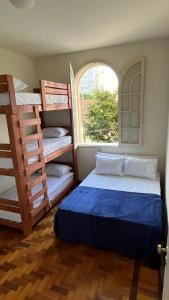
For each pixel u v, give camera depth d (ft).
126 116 11.15
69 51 11.01
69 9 6.21
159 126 10.68
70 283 5.87
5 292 5.65
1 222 8.46
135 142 11.34
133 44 10.05
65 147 11.31
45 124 12.92
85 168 12.91
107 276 6.07
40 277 6.10
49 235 8.09
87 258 6.83
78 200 8.07
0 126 9.64
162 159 11.03
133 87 10.64
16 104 7.11
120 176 10.59
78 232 7.35
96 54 10.85
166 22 7.47
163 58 9.80
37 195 8.63
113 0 5.76
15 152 7.18
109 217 6.81
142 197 8.21
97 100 14.20
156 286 5.67
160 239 6.15
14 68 10.57
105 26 7.69
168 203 6.70
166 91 10.14
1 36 8.22
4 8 5.96
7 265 6.59
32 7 5.97
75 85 11.99
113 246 6.93
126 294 5.48
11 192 9.16
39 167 8.61
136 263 6.53
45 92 8.89
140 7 6.24
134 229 6.46
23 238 7.95
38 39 8.77
